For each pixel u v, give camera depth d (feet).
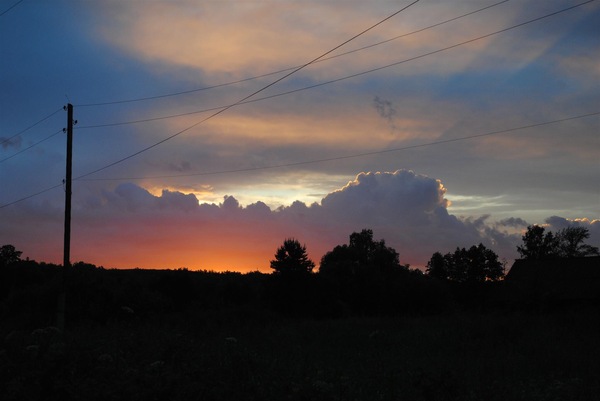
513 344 75.82
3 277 187.83
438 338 83.41
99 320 105.81
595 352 66.95
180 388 27.78
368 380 43.70
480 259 285.23
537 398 39.88
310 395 29.94
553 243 318.04
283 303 194.08
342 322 117.08
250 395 29.89
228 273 268.00
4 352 34.24
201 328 96.63
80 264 123.75
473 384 43.47
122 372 32.09
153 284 162.61
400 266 294.46
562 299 162.50
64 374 29.09
